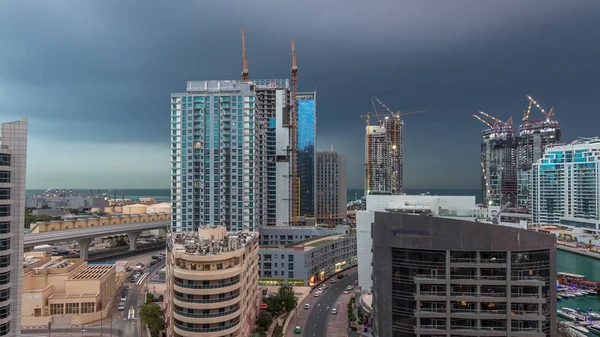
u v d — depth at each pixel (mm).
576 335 148875
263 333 139000
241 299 122312
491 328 106312
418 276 109938
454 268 107938
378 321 116312
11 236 106938
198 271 115625
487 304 106938
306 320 163625
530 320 104812
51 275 168000
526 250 106125
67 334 147875
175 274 116250
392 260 113625
